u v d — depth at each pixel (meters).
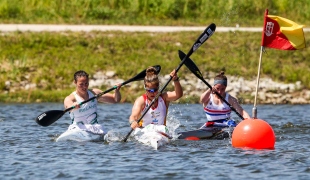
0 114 58.16
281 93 73.12
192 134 43.47
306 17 101.75
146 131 41.31
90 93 43.31
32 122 52.66
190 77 73.75
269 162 35.06
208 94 45.56
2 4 95.62
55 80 73.25
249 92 73.06
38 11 96.38
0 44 78.06
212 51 79.88
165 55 78.69
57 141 42.09
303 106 68.94
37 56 76.62
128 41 80.62
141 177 31.66
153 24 95.12
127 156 36.66
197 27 93.31
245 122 39.97
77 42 80.00
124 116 57.88
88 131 42.69
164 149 39.00
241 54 79.19
